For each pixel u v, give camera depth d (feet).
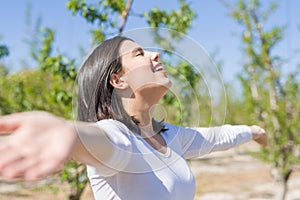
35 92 15.52
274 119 27.81
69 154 1.61
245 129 6.63
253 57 28.48
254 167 50.60
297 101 27.68
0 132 1.63
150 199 4.10
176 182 4.37
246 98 28.81
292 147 27.48
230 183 41.09
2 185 30.66
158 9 14.61
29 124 1.63
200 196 36.14
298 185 39.17
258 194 36.45
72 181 14.90
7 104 15.60
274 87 28.04
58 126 1.67
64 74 14.35
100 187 4.20
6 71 17.83
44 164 1.54
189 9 14.92
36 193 24.89
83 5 14.11
